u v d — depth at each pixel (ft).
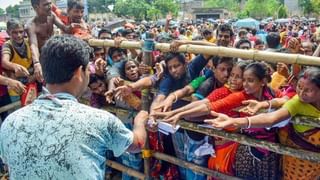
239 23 119.65
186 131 12.42
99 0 334.44
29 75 16.93
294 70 11.71
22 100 16.78
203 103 10.98
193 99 12.03
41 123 7.43
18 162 7.44
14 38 17.24
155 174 13.25
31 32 17.48
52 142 7.27
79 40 7.93
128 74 14.35
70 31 17.66
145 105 12.85
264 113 9.94
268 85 11.74
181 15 344.49
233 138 10.80
